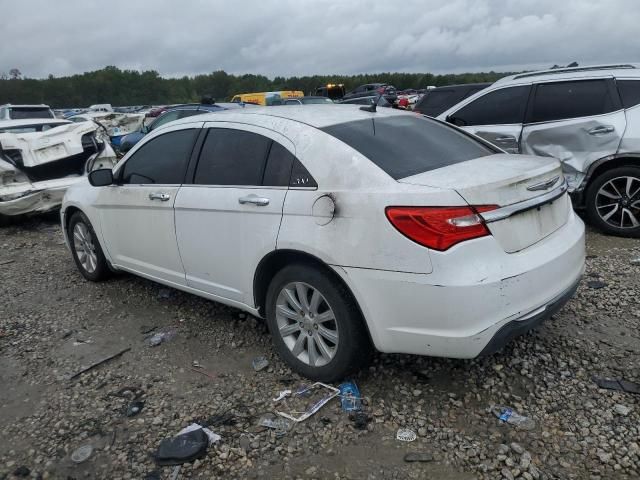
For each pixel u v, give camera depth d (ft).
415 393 10.07
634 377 10.15
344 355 9.93
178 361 12.00
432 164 10.28
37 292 17.10
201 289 12.79
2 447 9.43
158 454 8.79
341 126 10.89
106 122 50.14
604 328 12.06
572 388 9.93
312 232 9.75
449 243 8.45
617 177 18.84
